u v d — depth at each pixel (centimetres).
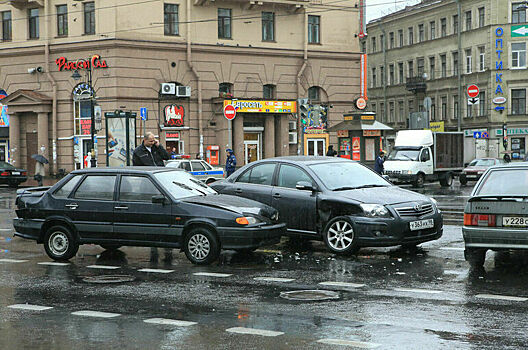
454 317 803
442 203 2527
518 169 1170
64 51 4306
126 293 977
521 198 1080
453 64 6825
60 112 4350
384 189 1379
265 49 4597
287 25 4700
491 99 6359
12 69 4494
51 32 4356
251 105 4438
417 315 816
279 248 1413
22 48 4419
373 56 8112
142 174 1280
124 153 3022
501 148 6331
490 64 6334
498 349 673
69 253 1300
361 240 1273
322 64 4844
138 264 1245
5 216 2223
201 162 3334
